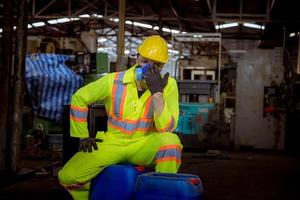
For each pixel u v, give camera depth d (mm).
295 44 14422
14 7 5969
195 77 12445
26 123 8383
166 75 2877
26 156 7441
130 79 3082
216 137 9445
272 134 10586
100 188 3031
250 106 10688
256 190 5602
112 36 19047
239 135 10727
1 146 5605
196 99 9797
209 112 9414
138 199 2545
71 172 3096
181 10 13617
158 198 2480
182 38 10602
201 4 11508
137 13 15117
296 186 5926
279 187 5836
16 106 5754
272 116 10578
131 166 3023
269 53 10594
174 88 3098
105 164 3057
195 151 9602
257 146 10664
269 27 15141
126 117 3080
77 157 3139
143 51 3074
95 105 3961
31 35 16188
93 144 3086
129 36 18672
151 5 13578
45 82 8469
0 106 5656
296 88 10859
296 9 12227
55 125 8664
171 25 16875
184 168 7316
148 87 2844
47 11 15391
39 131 8305
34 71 8422
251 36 17562
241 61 10719
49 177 5816
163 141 2930
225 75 12352
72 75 8781
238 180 6301
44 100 8500
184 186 2447
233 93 12273
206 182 6062
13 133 5742
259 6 13414
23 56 5797
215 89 9758
